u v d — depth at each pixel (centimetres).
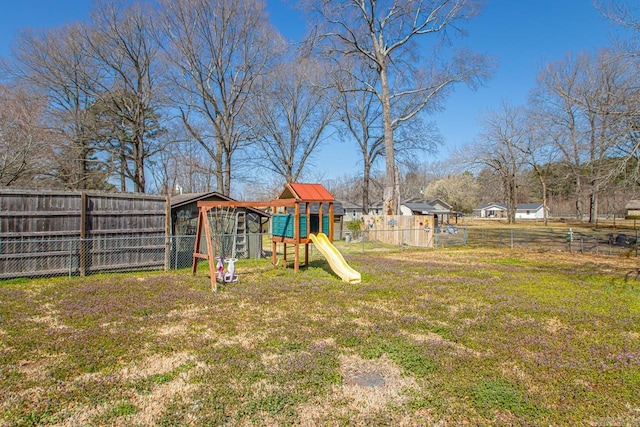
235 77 2453
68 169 2092
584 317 613
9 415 313
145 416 315
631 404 341
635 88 1358
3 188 891
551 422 310
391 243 2156
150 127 2456
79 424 304
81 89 2264
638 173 1341
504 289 847
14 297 719
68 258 969
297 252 1064
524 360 433
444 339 511
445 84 2306
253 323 574
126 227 1066
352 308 671
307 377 384
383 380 384
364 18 2159
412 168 3003
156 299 715
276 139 3045
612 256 1543
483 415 319
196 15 2238
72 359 429
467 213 6431
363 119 3203
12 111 1645
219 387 362
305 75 2828
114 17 2209
